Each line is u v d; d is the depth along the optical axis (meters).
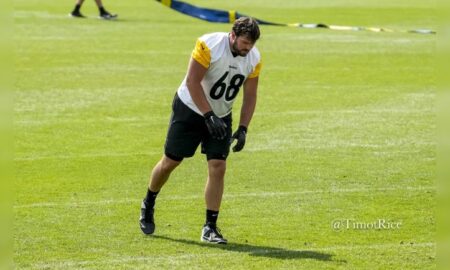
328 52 71.12
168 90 54.94
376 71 62.84
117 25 85.31
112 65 63.19
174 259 26.53
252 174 36.97
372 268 25.83
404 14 100.94
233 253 27.12
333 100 52.78
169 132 28.12
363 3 113.88
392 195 34.09
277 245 28.03
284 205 32.66
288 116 48.34
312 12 103.31
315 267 25.86
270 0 117.38
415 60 67.44
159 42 74.62
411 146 41.97
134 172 37.38
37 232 29.22
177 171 37.25
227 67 27.09
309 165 38.50
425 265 26.17
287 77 60.16
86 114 48.28
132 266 25.89
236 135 28.09
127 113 48.75
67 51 68.88
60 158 39.56
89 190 34.59
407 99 53.00
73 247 27.70
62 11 95.81
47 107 49.66
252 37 26.61
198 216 31.22
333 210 32.06
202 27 85.25
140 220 29.09
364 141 42.91
